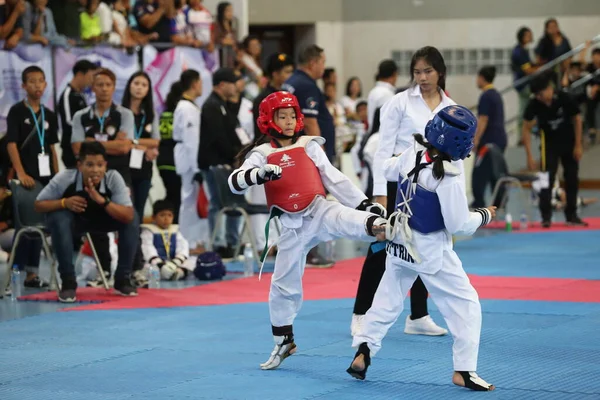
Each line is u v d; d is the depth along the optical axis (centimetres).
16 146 1034
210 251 1070
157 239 1070
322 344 690
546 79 1436
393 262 554
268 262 1170
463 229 533
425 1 2281
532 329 725
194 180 1219
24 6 1263
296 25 2298
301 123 602
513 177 1490
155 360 653
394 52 2294
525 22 2264
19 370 635
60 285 1007
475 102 2283
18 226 959
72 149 1017
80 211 909
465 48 2281
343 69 2306
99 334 754
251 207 1138
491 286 947
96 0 1359
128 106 1094
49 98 1296
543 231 1445
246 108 1294
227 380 588
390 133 682
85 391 572
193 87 1222
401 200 547
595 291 906
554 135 1453
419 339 700
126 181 1020
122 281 941
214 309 859
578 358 624
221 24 1605
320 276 1048
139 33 1448
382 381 574
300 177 584
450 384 562
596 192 2094
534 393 535
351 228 557
